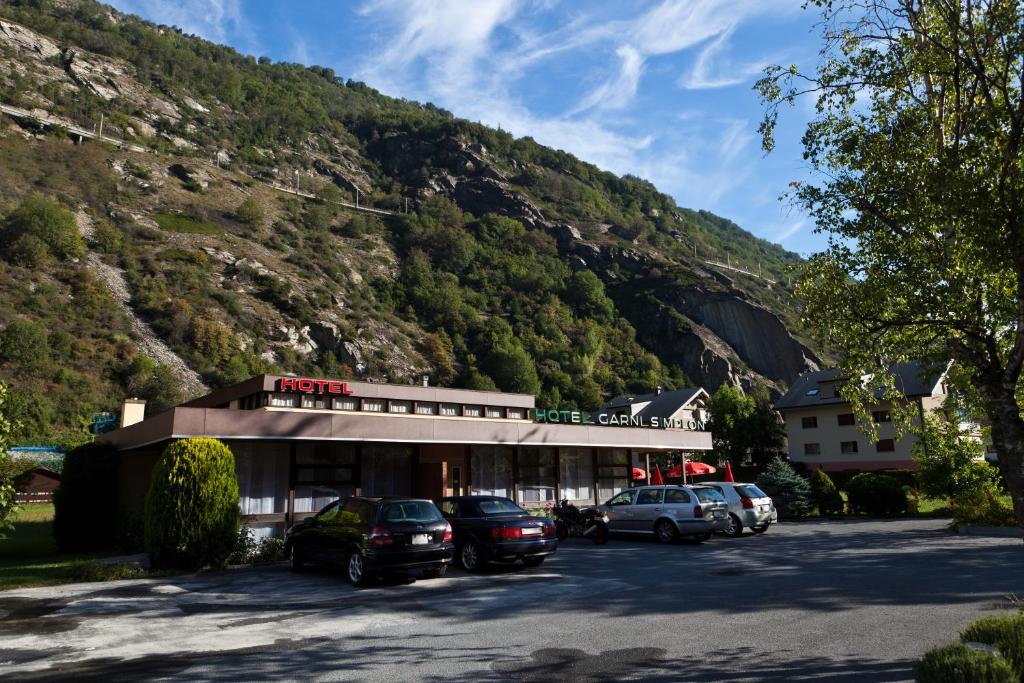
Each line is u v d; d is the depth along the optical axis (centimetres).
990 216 741
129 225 10394
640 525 1739
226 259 10544
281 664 625
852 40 977
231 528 1332
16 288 7719
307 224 13912
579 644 676
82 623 835
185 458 1310
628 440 2477
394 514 1093
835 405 4944
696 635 698
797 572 1125
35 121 12081
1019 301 742
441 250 14625
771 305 13288
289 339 9425
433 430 1897
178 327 8338
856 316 991
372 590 1041
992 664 405
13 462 1355
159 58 18275
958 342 923
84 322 7719
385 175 19862
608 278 14875
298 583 1128
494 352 10900
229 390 2212
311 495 1783
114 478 1819
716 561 1304
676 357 12044
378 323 11050
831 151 1059
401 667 606
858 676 540
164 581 1181
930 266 891
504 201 17838
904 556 1291
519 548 1215
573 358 11231
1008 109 759
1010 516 1778
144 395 6950
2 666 634
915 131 940
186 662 639
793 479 2567
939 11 881
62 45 15825
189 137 15775
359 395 2225
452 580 1127
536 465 2378
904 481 3359
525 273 14188
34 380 6406
